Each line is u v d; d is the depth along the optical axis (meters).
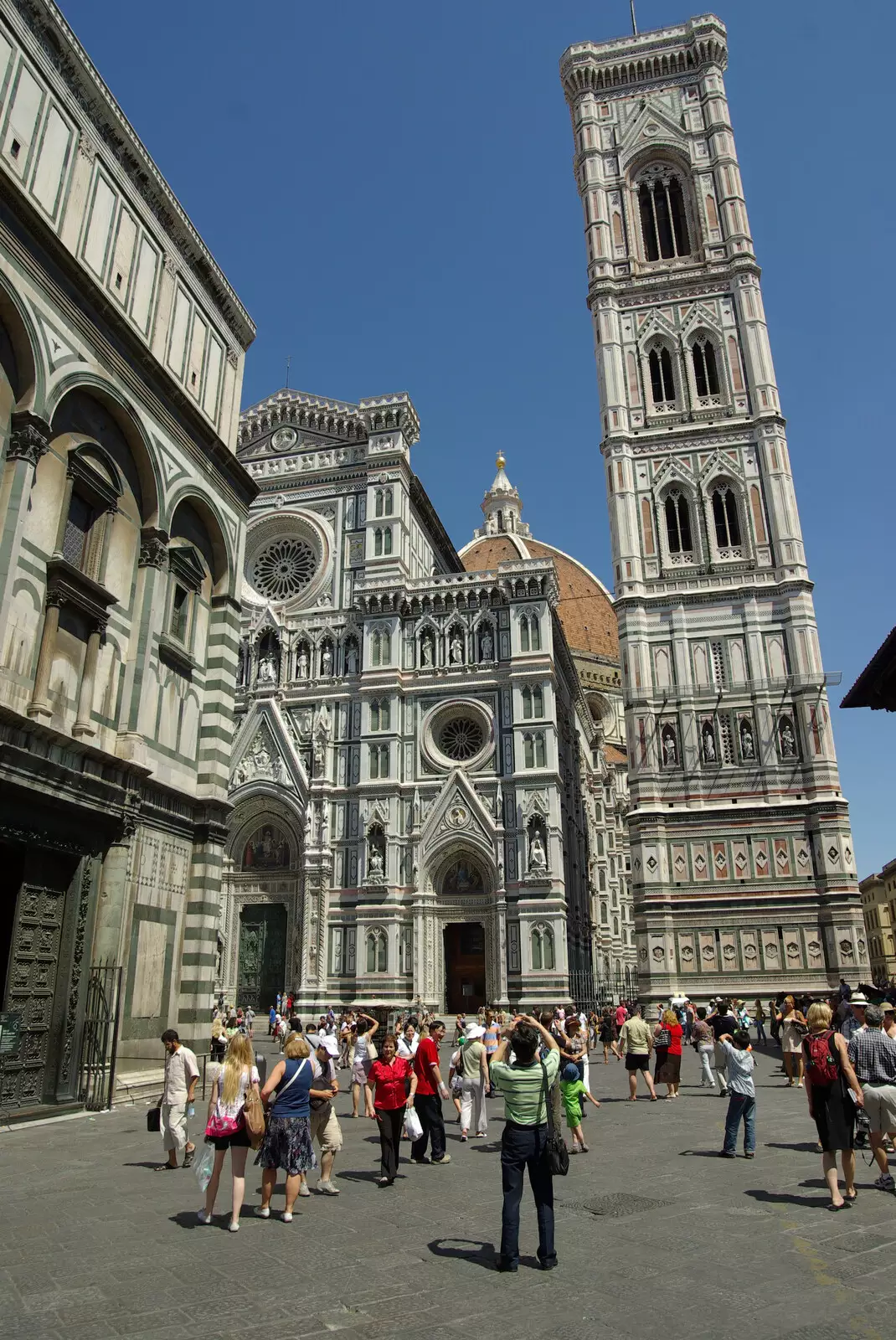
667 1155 18.84
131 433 25.75
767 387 68.62
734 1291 9.94
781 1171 17.00
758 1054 44.50
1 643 20.03
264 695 67.44
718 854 59.56
